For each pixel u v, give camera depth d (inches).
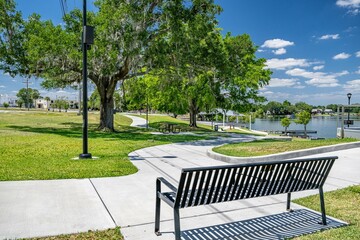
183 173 129.6
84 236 144.3
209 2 772.6
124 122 1558.8
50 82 1016.9
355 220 168.2
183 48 773.3
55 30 762.8
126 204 195.9
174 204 134.0
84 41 352.8
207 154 430.6
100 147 510.3
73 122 1302.9
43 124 1131.9
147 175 287.3
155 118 1991.9
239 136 944.3
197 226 159.9
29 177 263.0
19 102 4685.0
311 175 167.3
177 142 648.4
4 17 822.5
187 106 1438.2
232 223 164.6
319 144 463.2
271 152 406.3
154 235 147.6
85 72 365.7
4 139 600.1
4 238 140.3
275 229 155.8
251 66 1277.1
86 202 198.5
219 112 1668.3
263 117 5305.1
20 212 176.6
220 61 800.3
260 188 155.9
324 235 146.2
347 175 284.2
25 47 815.7
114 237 143.9
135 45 741.9
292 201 203.8
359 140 498.0
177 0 745.6
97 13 860.0
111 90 930.1
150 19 798.5
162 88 1023.6
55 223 160.7
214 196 144.4
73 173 283.4
